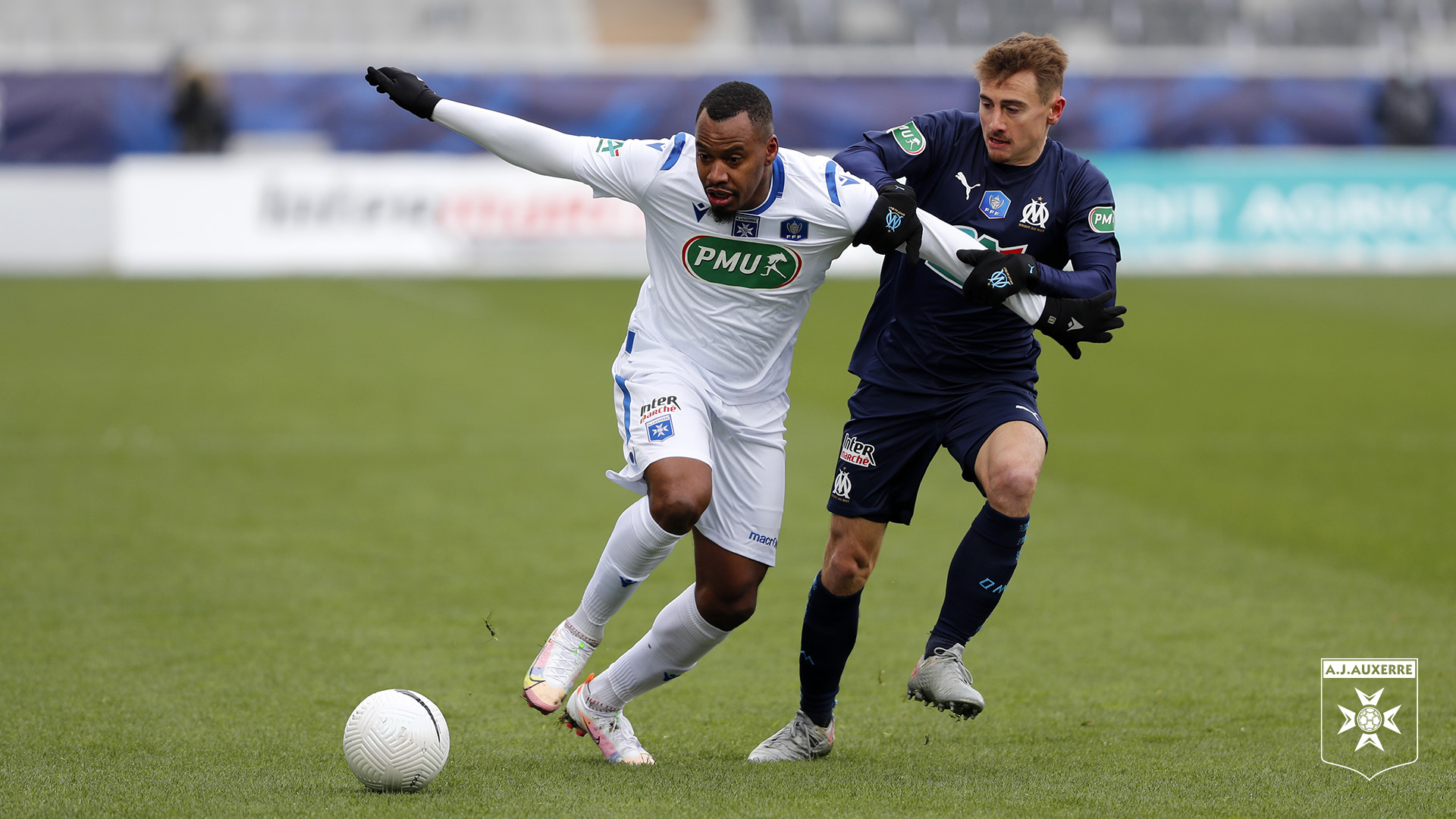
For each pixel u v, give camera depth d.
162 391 42.78
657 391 14.94
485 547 26.66
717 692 18.70
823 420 39.81
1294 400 43.50
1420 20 95.50
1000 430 15.42
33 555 25.34
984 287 14.52
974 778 14.32
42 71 75.81
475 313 59.25
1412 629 21.48
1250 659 19.98
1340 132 83.19
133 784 13.72
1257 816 12.94
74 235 72.94
